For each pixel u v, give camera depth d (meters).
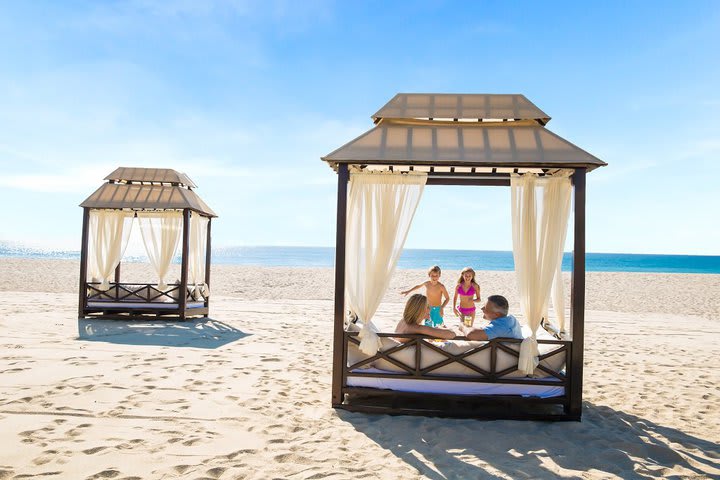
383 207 5.02
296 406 4.96
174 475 3.29
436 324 7.35
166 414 4.55
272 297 17.69
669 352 8.59
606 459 3.81
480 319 12.20
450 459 3.73
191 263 11.91
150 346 7.87
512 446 4.04
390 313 13.20
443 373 4.85
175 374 6.05
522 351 4.66
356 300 5.02
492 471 3.52
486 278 25.03
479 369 4.75
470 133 5.10
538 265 4.86
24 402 4.74
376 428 4.38
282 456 3.66
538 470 3.56
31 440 3.81
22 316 10.60
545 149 4.82
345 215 4.89
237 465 3.48
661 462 3.82
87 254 10.88
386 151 4.88
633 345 9.22
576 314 4.70
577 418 4.70
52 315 10.98
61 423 4.22
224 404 4.92
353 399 5.13
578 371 4.69
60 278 22.58
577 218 4.72
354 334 4.95
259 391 5.42
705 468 3.70
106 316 10.89
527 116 5.18
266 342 8.59
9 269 26.19
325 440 4.06
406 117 5.23
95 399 4.91
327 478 3.31
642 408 5.23
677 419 4.89
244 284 21.50
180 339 8.62
